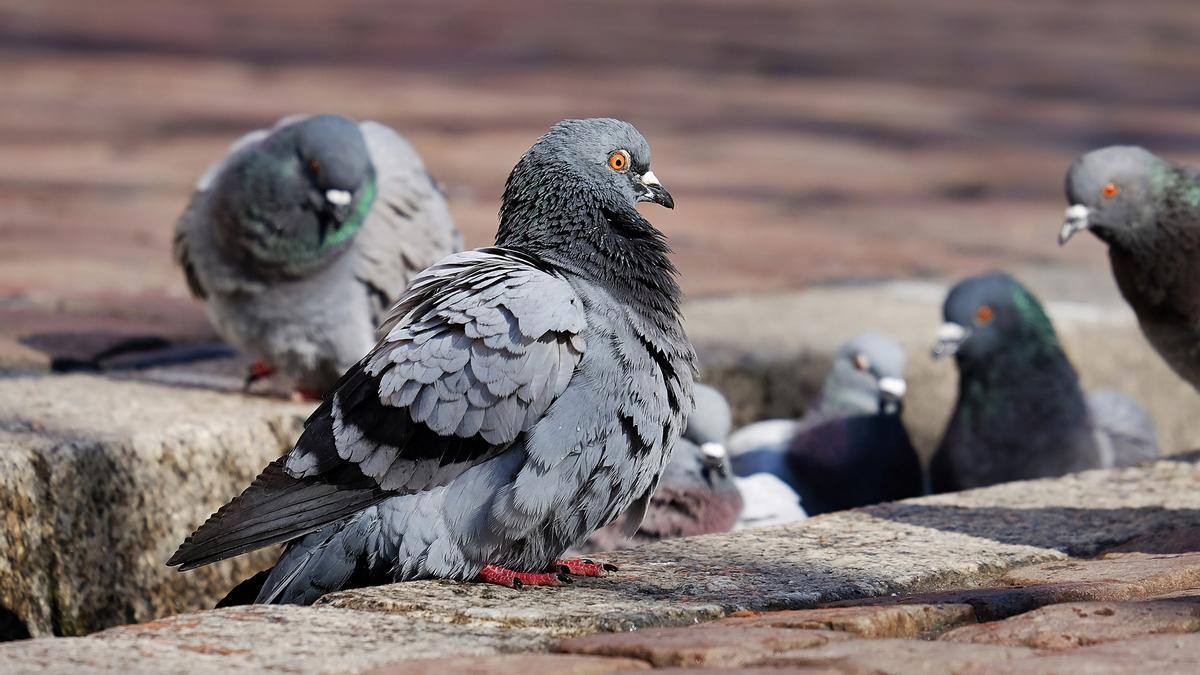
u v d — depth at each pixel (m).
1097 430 12.77
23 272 15.45
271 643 5.97
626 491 7.44
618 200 7.92
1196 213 10.40
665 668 5.67
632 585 7.02
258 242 10.20
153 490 9.07
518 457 7.11
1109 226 10.55
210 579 9.38
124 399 10.21
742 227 20.20
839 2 54.28
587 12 48.12
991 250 18.94
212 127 25.95
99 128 25.64
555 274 7.47
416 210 10.75
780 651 5.85
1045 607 6.34
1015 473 12.48
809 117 30.28
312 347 10.53
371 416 7.01
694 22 46.25
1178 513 8.30
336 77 32.72
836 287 16.30
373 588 6.86
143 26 40.78
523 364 7.03
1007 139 28.69
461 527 7.07
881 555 7.52
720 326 14.12
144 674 5.57
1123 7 55.69
